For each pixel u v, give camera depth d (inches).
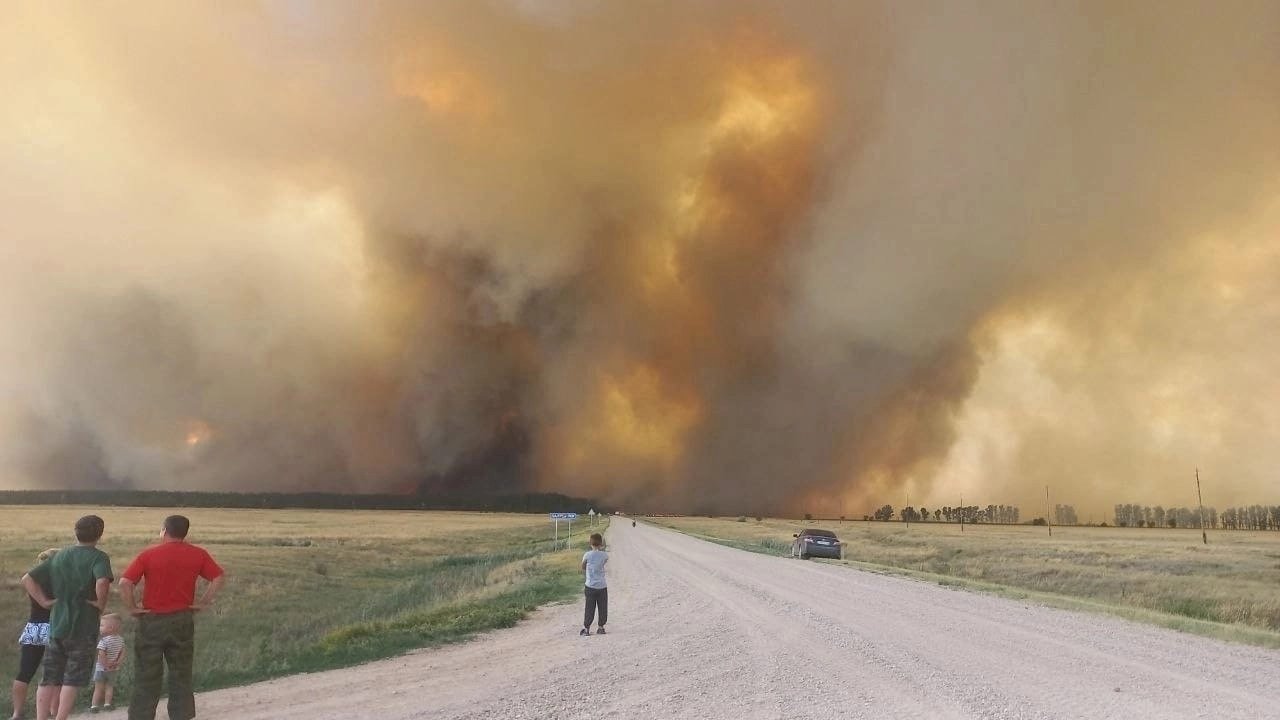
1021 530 4729.3
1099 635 451.5
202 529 2605.8
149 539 1777.8
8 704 324.2
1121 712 267.7
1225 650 402.6
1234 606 743.7
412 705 270.1
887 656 376.8
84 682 243.9
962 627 480.7
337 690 294.7
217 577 248.4
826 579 842.2
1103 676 330.3
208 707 266.5
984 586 793.6
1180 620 517.0
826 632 455.5
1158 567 1411.2
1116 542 2662.4
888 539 2593.5
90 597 248.4
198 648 516.7
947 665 354.0
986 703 279.9
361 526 3147.1
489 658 367.6
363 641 410.9
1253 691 303.3
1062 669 346.0
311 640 486.9
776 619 513.3
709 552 1378.0
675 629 467.2
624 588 721.0
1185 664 360.8
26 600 749.9
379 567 1280.8
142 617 235.8
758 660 364.5
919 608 580.7
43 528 2294.5
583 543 1672.0
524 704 272.5
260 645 501.7
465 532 2691.9
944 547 2027.6
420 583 964.6
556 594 666.2
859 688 303.9
